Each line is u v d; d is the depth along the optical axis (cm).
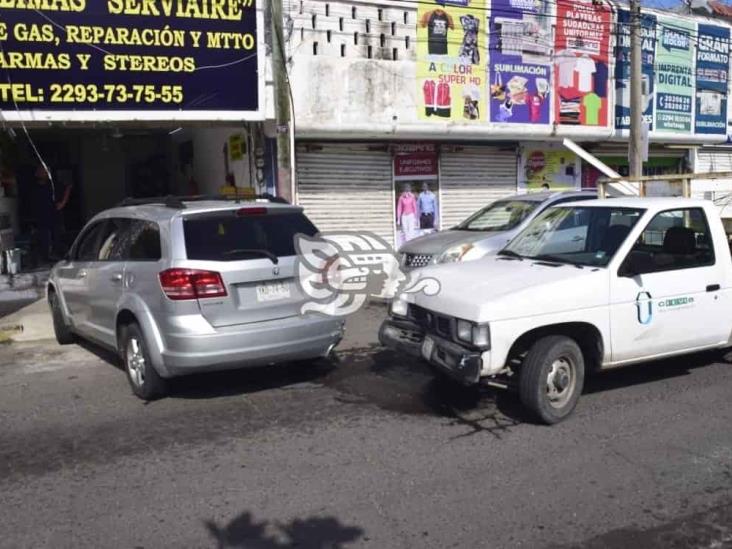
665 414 573
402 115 1383
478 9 1450
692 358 741
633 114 1472
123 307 625
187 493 436
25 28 1038
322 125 1303
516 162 1631
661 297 598
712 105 1911
